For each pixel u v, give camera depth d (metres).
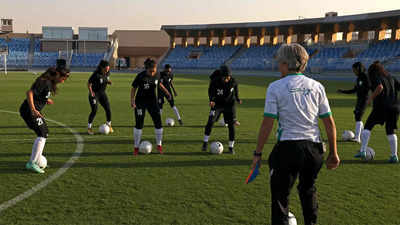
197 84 28.03
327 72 41.09
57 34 63.97
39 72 49.22
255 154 2.65
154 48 67.94
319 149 2.62
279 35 56.53
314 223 2.77
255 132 8.52
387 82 5.61
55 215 3.51
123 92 19.72
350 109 13.34
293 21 47.72
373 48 43.19
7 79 31.05
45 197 4.00
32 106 4.78
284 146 2.57
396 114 5.67
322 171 5.25
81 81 30.05
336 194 4.24
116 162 5.60
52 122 9.54
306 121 2.55
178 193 4.19
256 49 56.56
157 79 6.07
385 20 39.56
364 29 46.03
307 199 2.76
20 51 62.59
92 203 3.83
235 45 60.50
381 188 4.48
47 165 5.35
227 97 6.26
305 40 52.28
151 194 4.14
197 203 3.88
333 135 2.64
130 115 11.15
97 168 5.24
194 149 6.64
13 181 4.56
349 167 5.48
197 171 5.16
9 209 3.64
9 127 8.63
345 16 41.88
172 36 64.69
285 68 2.64
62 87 22.94
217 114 6.39
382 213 3.68
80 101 14.80
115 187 4.38
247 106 13.87
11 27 66.75
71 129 8.54
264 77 43.88
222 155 6.21
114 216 3.50
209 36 62.44
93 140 7.31
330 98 17.66
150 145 6.25
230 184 4.56
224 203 3.89
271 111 2.53
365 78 7.11
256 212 3.65
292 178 2.65
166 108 13.16
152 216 3.51
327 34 50.81
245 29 54.69
